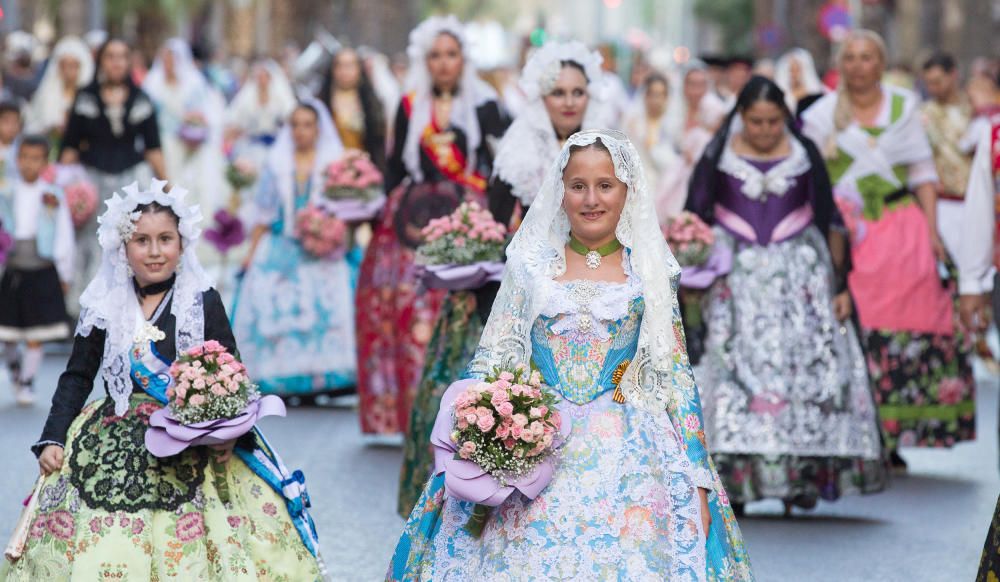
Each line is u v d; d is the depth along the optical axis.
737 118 13.37
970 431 15.76
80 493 8.73
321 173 18.22
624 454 7.89
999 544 8.95
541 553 7.70
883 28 59.16
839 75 15.54
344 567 11.19
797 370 12.97
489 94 15.51
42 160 19.14
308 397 19.41
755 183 13.16
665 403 8.02
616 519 7.75
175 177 28.80
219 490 8.82
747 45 78.75
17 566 8.85
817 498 13.12
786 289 13.08
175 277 9.24
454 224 12.13
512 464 7.65
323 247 18.75
